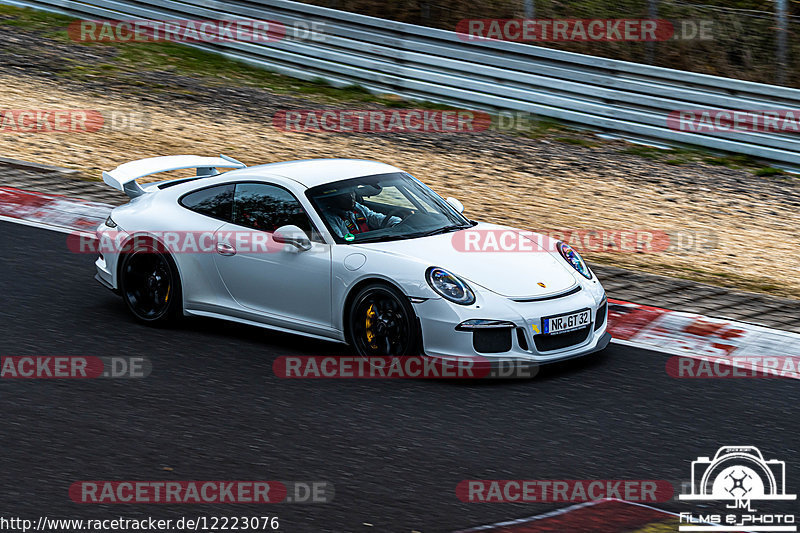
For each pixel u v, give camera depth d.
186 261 25.39
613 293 29.91
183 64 63.84
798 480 17.73
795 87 61.66
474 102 57.25
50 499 16.19
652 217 40.91
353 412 20.36
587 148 51.47
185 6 66.88
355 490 16.83
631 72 53.09
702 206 42.91
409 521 15.77
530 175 46.34
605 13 69.00
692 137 51.50
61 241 33.25
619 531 15.62
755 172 48.34
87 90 57.34
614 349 25.03
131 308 26.23
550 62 55.03
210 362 23.22
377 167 26.70
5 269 30.00
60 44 66.19
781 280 33.25
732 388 22.45
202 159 29.39
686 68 63.97
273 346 24.53
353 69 60.75
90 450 18.14
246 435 19.05
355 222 24.17
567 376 22.98
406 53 59.00
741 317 27.66
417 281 22.12
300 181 25.03
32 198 37.75
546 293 22.73
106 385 21.50
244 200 25.39
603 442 19.23
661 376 23.12
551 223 39.06
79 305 27.31
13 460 17.56
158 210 26.36
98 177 41.72
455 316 21.78
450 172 45.94
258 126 52.44
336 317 23.33
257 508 16.08
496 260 23.56
